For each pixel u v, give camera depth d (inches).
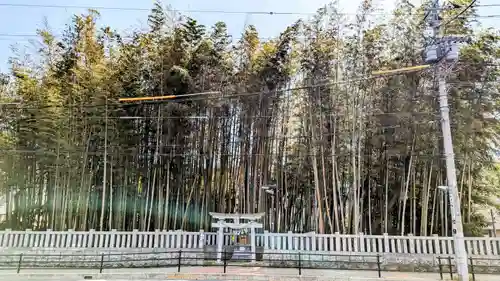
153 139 516.7
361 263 392.2
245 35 521.7
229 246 416.5
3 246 420.8
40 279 328.8
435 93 438.6
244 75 510.6
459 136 450.6
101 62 489.7
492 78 446.0
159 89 492.7
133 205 512.1
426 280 317.7
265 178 519.2
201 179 521.3
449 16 440.8
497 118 449.1
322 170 497.0
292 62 514.3
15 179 516.4
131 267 385.7
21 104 485.4
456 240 315.9
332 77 493.7
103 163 504.7
